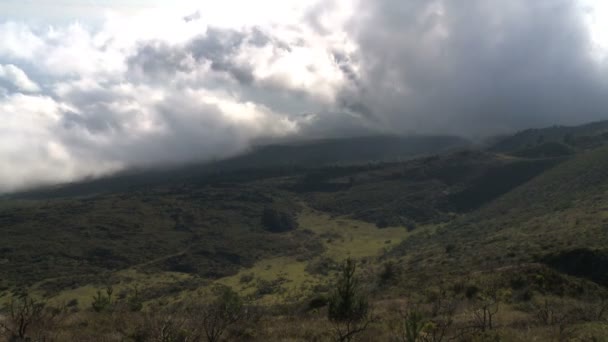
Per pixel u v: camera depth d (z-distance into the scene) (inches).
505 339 762.8
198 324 862.5
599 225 2090.3
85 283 4808.1
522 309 1203.2
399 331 824.3
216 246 6456.7
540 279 1448.1
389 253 5236.2
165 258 6038.4
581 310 1012.5
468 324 933.2
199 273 5467.5
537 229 2682.1
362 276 3203.7
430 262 2790.4
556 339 761.6
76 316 1035.3
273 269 5467.5
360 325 940.6
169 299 3964.1
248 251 6314.0
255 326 955.3
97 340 792.3
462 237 4045.3
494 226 3932.1
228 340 825.5
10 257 5610.2
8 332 794.2
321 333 868.6
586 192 3767.2
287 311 1502.2
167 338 731.4
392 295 1797.5
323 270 5068.9
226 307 979.3
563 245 1866.4
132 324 917.8
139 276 5246.1
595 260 1556.3
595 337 741.3
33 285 4717.0
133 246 6441.9
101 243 6392.7
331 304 1087.0
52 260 5605.3
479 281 1560.0
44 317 924.0
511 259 1914.4
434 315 1157.1
